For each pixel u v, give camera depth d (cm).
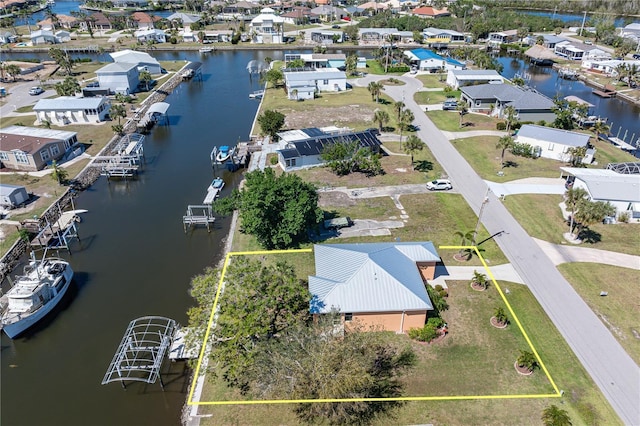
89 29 17612
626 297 4156
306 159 6812
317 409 3008
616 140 7812
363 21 19200
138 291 4519
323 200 5884
